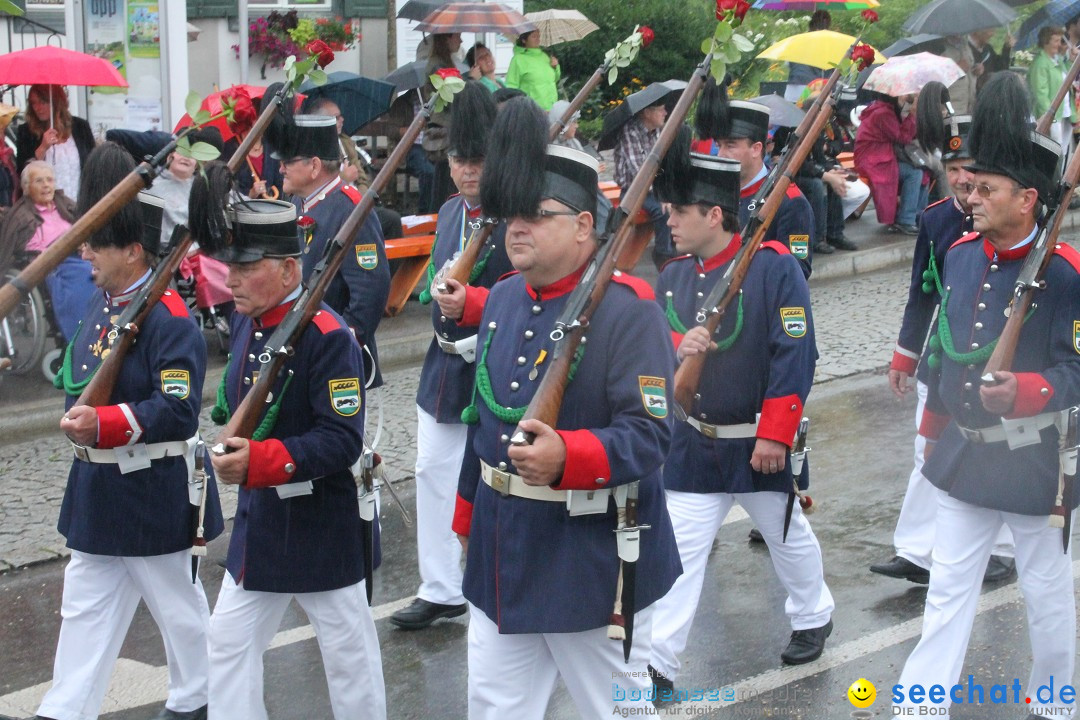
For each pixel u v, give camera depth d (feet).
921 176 56.75
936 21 53.11
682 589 20.45
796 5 57.93
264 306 17.58
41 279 15.01
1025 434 17.80
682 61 75.15
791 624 22.63
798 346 20.01
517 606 15.15
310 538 17.56
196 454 19.22
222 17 63.98
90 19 44.62
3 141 39.42
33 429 34.50
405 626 23.77
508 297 15.98
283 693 21.61
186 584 19.66
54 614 24.77
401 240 42.52
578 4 74.33
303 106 35.29
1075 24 54.75
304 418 17.40
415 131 22.41
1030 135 17.53
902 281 51.72
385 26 68.90
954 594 18.53
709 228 20.35
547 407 14.37
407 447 33.47
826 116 21.47
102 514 18.89
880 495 29.91
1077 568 24.72
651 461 14.62
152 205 19.02
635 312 14.90
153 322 18.70
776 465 20.06
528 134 14.69
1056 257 17.72
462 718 20.66
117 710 21.16
